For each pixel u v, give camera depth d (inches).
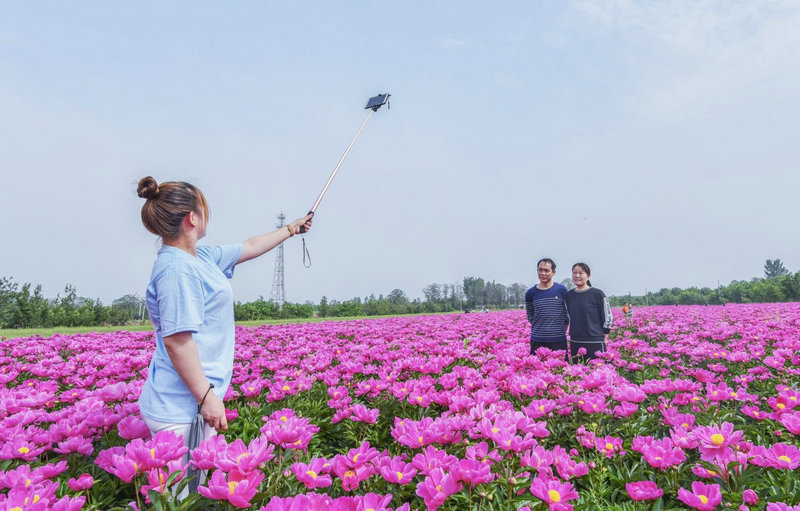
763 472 109.5
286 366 261.9
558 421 156.6
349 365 214.8
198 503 83.6
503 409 141.9
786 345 265.1
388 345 366.9
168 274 88.7
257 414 174.1
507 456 103.0
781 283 2030.0
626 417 150.9
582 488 122.6
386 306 2321.6
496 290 4601.4
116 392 145.8
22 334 689.0
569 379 199.3
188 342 88.4
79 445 119.0
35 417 137.4
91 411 129.6
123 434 108.3
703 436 104.7
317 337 431.8
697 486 90.2
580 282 287.1
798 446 124.1
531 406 147.9
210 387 90.8
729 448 101.5
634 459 132.0
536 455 101.5
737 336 410.0
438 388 198.2
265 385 200.1
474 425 121.3
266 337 454.6
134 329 821.2
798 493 96.9
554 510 83.7
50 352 327.3
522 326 551.8
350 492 105.4
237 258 117.6
